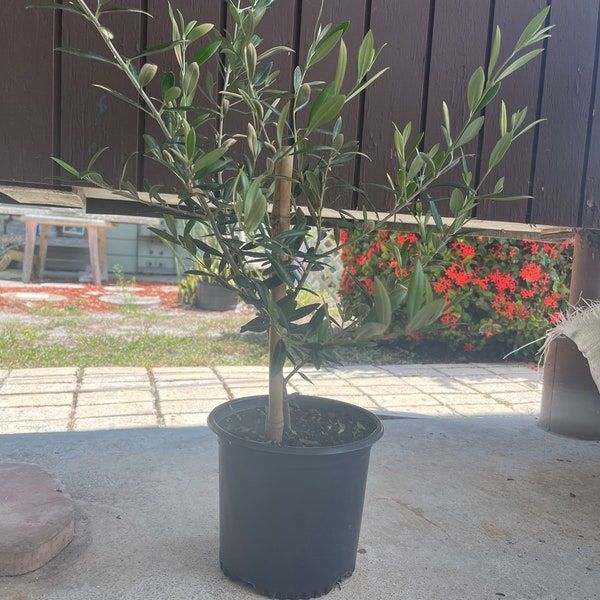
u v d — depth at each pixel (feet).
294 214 5.53
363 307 4.58
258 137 4.85
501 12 7.07
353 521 5.24
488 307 15.69
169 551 5.72
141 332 18.07
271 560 5.02
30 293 23.82
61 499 6.14
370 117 6.75
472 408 11.64
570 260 15.92
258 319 4.72
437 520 6.59
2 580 5.14
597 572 5.72
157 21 6.03
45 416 10.06
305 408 6.14
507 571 5.65
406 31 6.76
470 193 4.93
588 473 8.14
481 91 4.52
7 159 5.95
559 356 9.75
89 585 5.12
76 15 5.88
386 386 13.21
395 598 5.14
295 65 6.42
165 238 4.94
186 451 8.28
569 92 7.54
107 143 6.08
